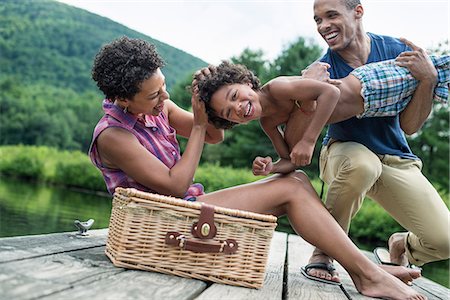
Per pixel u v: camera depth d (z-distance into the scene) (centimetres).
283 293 230
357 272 245
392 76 275
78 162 2245
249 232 221
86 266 209
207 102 251
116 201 229
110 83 231
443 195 1582
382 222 1234
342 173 279
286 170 259
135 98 233
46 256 217
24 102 3553
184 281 210
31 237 256
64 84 4338
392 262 329
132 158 235
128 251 215
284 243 443
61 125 3469
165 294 185
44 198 1462
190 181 242
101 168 249
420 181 297
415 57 278
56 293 166
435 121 2209
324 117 249
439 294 314
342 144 293
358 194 279
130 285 189
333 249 243
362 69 278
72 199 1513
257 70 2856
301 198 245
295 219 246
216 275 219
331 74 297
